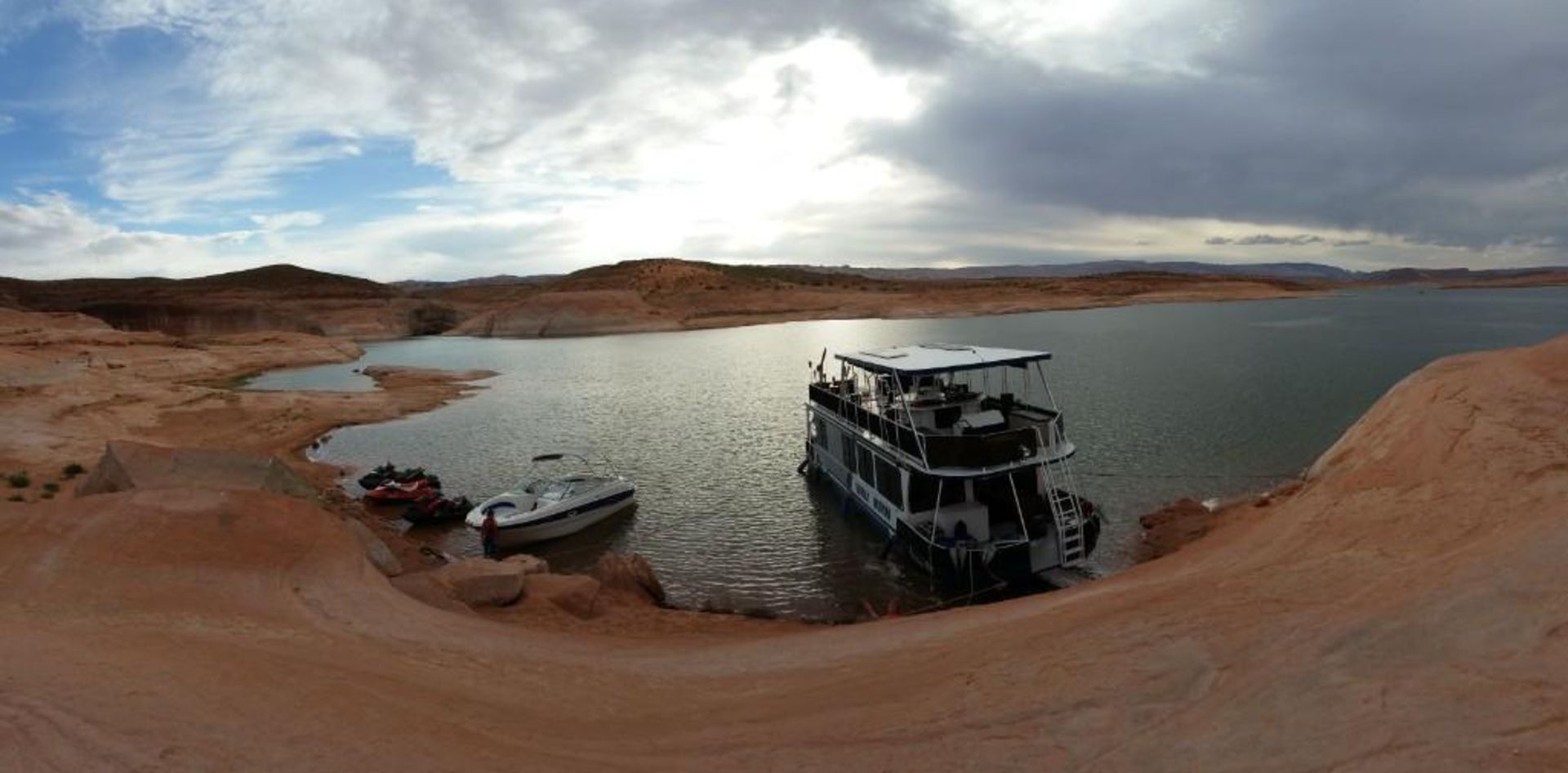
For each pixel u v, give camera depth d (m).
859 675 11.37
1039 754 7.55
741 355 91.19
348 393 57.16
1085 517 20.81
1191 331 105.81
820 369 31.25
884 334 117.38
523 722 9.54
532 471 34.38
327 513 19.06
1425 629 8.26
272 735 7.85
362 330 150.12
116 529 15.66
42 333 73.00
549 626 16.03
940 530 19.70
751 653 13.52
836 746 8.37
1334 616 9.28
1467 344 78.38
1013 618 13.71
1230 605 10.82
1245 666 8.47
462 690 10.59
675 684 11.80
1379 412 21.39
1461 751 6.12
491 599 16.84
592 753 8.50
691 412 49.12
